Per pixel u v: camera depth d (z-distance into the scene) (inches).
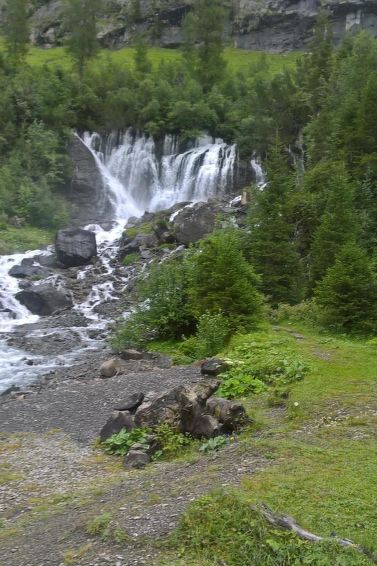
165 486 316.5
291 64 2849.4
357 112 1166.3
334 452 340.2
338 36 2901.1
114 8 3275.1
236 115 1989.4
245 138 1825.8
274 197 877.2
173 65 2409.0
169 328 773.3
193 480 315.0
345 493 284.0
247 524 247.9
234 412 409.1
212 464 343.0
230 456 350.0
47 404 547.2
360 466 317.7
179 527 255.0
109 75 2171.5
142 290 804.6
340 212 870.4
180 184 1887.3
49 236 1524.4
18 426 498.9
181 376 578.9
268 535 240.2
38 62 2775.6
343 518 261.3
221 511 256.5
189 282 783.7
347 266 730.8
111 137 1999.3
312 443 362.9
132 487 331.6
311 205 976.9
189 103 1958.7
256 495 279.6
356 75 1470.2
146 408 432.8
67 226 1626.5
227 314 708.0
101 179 1868.8
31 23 3309.5
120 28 3211.1
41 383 663.1
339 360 559.8
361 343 664.4
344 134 1185.4
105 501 316.8
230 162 1823.3
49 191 1657.2
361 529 253.8
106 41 3179.1
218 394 501.4
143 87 2033.7
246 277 748.6
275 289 844.0
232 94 2223.2
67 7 2356.1
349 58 1670.8
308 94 1716.3
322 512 266.1
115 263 1288.1
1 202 1535.4
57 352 819.4
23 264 1266.0
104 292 1131.3
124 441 422.6
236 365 560.4
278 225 860.0
